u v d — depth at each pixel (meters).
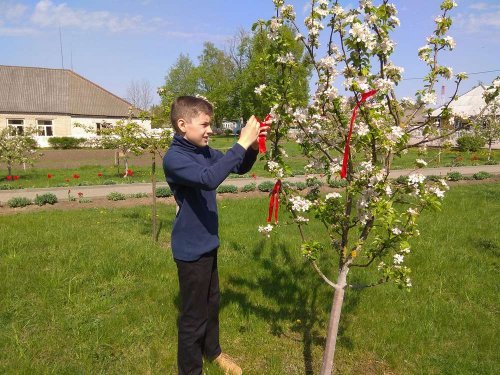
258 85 2.49
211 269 2.92
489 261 5.40
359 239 2.44
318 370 3.20
